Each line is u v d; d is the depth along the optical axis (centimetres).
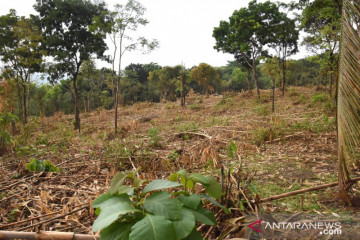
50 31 1784
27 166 543
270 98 2156
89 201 348
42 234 253
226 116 1436
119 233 201
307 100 1720
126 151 649
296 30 2119
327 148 605
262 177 444
